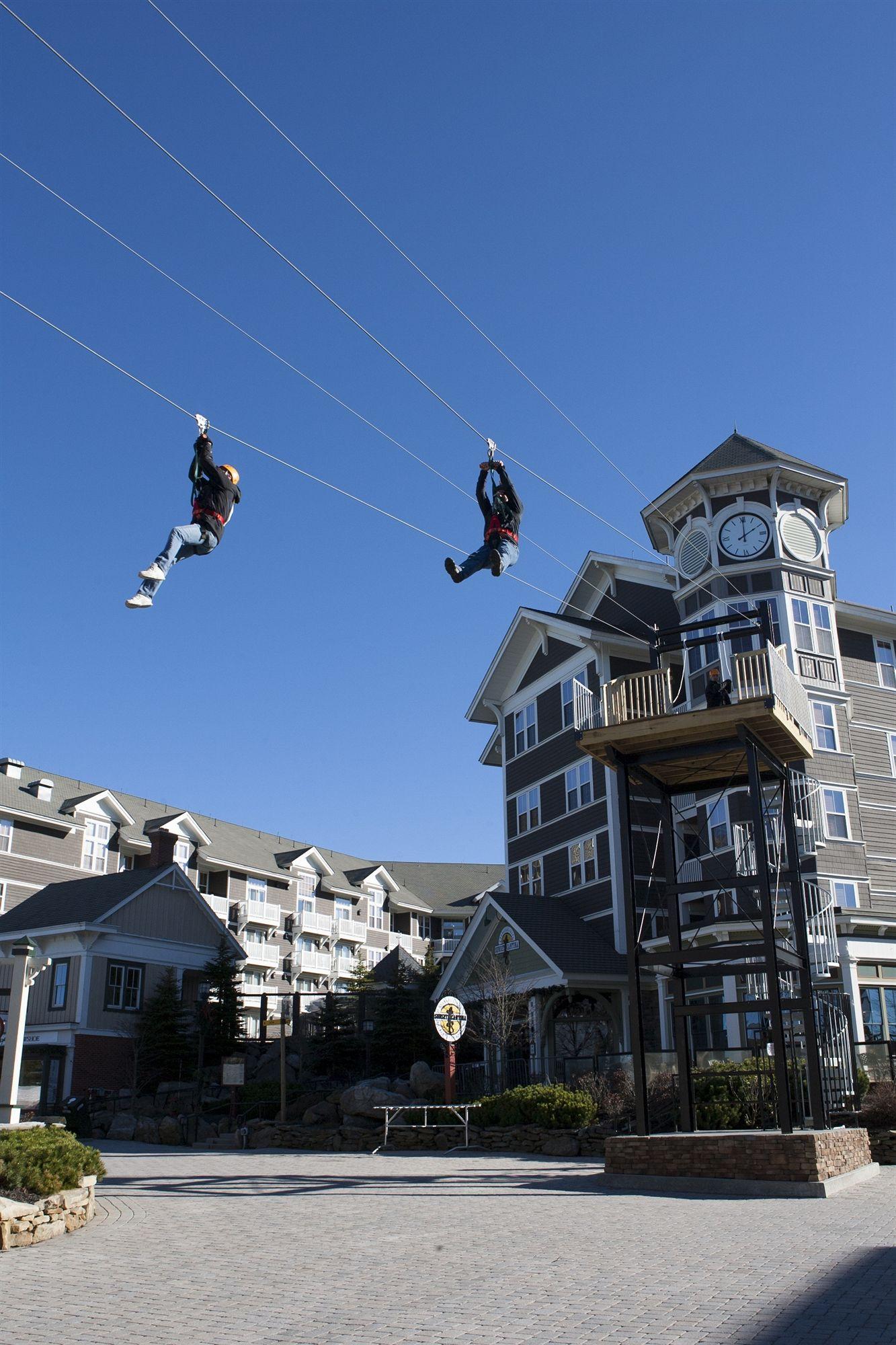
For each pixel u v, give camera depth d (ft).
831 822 106.83
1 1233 36.76
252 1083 116.88
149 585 37.86
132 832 180.14
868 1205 44.80
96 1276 32.14
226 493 39.93
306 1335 24.95
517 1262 33.42
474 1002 121.08
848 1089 72.95
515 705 143.95
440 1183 57.31
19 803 163.43
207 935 142.51
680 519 121.29
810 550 114.62
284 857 208.03
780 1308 26.08
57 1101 118.42
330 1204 48.75
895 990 102.73
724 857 106.22
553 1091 77.56
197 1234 40.29
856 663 122.31
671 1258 33.12
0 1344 24.40
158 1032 123.65
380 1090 90.53
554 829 130.41
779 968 59.82
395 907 231.91
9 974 130.93
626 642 123.95
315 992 201.26
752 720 57.62
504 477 50.98
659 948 110.93
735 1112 68.64
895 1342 22.88
